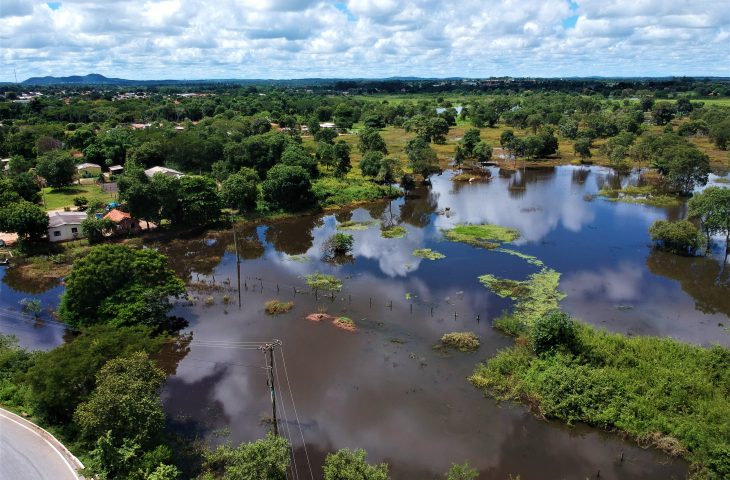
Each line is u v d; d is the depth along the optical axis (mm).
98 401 31375
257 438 35875
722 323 51719
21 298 59594
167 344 48844
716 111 178000
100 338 38500
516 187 114875
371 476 26391
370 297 58531
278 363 45469
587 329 47500
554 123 198875
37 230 72375
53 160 104375
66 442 34219
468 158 148375
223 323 52969
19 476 30828
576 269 65812
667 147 115875
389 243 78000
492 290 59594
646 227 83000
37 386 35344
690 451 33688
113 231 78500
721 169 123188
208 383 42656
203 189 84875
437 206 99625
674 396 37250
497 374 42188
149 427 32000
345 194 104688
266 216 92062
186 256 73562
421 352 46781
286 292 60438
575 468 33000
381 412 38656
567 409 37156
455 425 37094
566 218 89188
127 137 134000
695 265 67000
